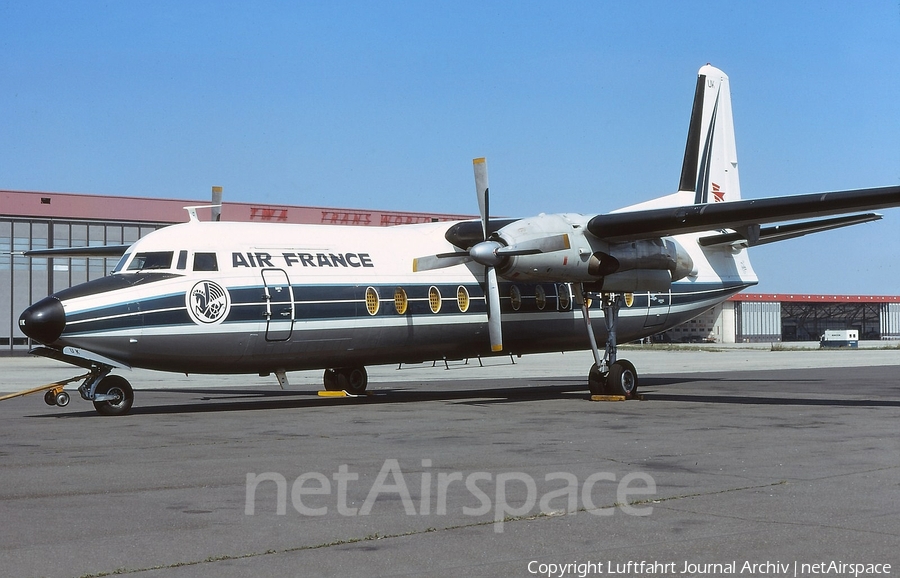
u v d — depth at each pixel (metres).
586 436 11.99
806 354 53.44
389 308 17.47
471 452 10.44
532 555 5.98
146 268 15.49
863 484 8.38
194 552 6.02
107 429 12.99
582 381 26.06
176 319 15.22
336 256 17.20
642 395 19.73
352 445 11.08
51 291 48.62
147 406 17.12
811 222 18.97
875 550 6.07
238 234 16.48
